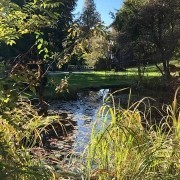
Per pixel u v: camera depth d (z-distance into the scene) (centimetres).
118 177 298
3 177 241
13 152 295
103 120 330
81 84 2975
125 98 2009
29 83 287
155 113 928
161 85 2247
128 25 3288
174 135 329
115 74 3831
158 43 3219
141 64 3609
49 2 334
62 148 723
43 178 263
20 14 311
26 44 1795
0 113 271
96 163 322
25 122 316
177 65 3897
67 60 639
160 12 3158
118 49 3669
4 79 270
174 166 307
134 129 327
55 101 1908
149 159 296
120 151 307
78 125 1157
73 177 313
